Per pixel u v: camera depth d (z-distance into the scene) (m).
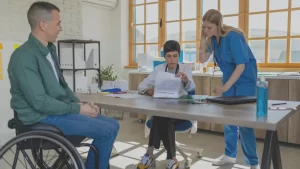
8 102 3.50
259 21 4.07
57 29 1.81
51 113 1.69
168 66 2.61
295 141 3.30
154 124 2.51
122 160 2.94
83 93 2.59
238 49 2.22
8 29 3.71
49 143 1.70
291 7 3.81
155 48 5.24
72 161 1.63
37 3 1.76
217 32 2.34
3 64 3.45
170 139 2.41
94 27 5.27
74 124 1.72
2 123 3.45
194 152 3.17
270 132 1.56
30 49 1.69
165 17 5.07
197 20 4.66
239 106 1.79
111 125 1.87
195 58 4.73
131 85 4.66
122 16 5.43
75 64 4.23
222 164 2.79
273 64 3.98
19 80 1.62
